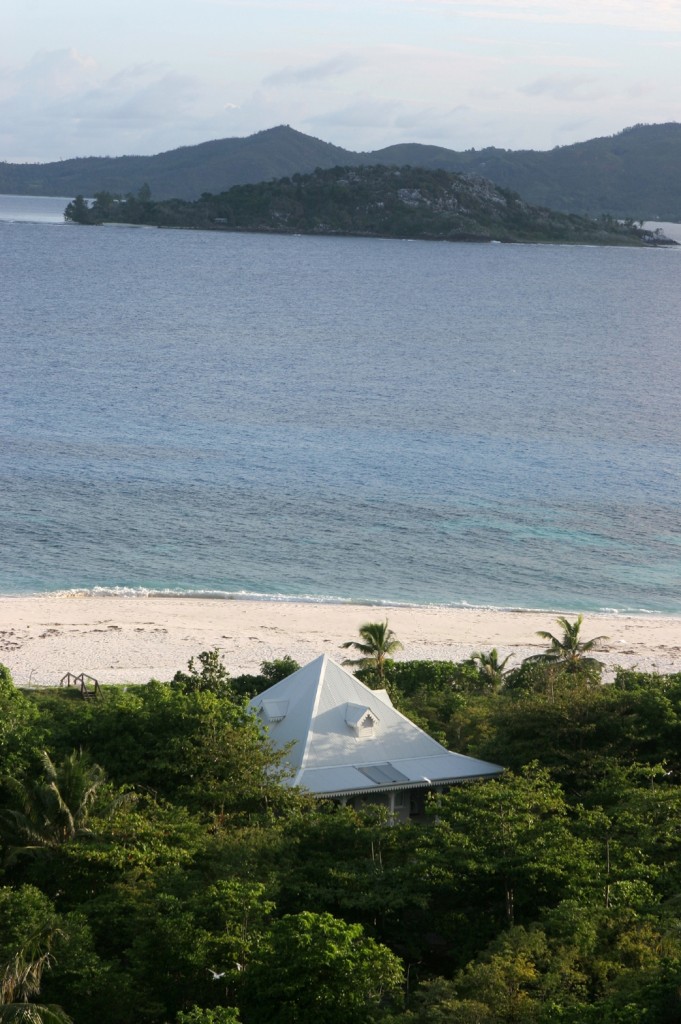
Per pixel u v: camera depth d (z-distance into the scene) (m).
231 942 41.44
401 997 41.28
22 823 49.47
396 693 81.94
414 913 48.03
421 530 152.75
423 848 49.59
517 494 172.12
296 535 147.62
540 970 41.59
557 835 49.84
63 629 109.62
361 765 62.22
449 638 113.06
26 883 47.84
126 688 83.62
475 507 164.38
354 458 189.00
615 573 140.25
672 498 173.62
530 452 199.25
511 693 87.12
